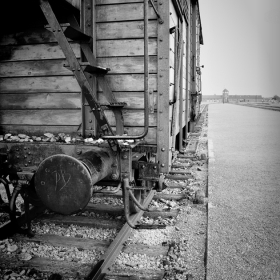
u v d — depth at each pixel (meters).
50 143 3.73
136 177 4.21
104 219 4.35
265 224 4.14
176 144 8.12
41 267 3.15
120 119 4.10
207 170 7.38
